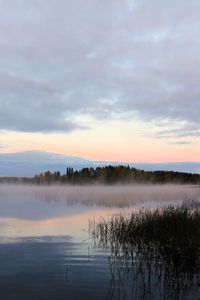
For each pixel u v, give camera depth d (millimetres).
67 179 168500
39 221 26141
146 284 10688
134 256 14281
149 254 14094
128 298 9664
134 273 11891
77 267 12695
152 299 9570
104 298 9672
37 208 38719
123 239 17422
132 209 34438
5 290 10289
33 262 13336
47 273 11914
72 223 24953
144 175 143625
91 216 29031
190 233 16328
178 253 13297
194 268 11945
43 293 10062
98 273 11930
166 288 10320
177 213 19172
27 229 22109
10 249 15758
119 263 13211
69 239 18359
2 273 11906
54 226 23453
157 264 12695
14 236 19359
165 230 17141
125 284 10781
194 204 32250
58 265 12953
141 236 17125
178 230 16984
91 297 9750
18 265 12953
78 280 11180
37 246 16391
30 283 10914
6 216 29719
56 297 9766
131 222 19031
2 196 71062
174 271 11719
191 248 13641
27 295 9906
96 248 15891
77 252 15133
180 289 10180
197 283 10625
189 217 18891
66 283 10875
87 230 21422
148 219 18844
